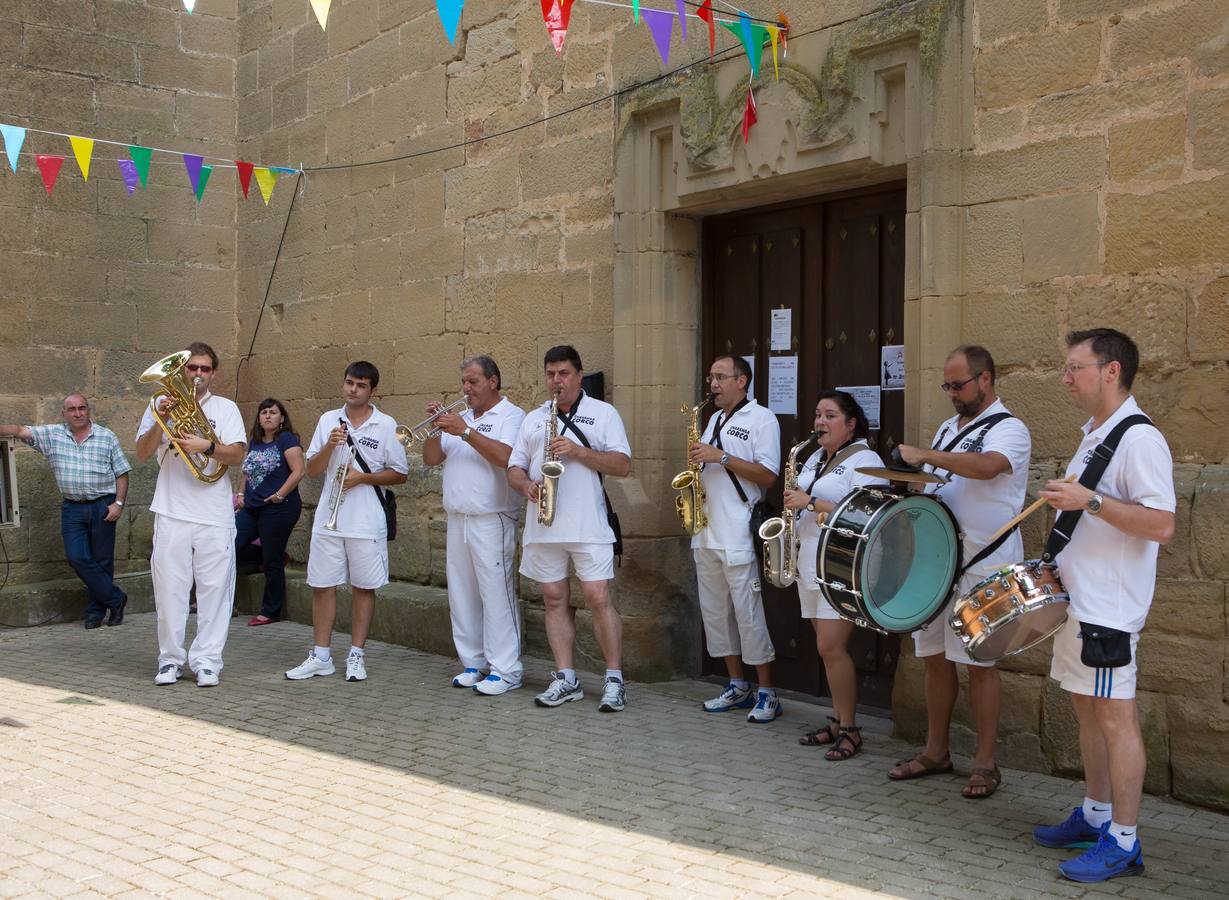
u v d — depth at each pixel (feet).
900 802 15.53
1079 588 12.77
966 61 18.02
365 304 30.68
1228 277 15.37
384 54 29.91
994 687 15.66
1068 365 13.16
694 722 19.86
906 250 18.72
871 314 20.81
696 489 20.04
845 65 19.38
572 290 24.91
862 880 12.81
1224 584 15.03
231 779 16.61
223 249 35.55
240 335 35.58
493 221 26.81
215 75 35.37
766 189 21.24
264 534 30.37
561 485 20.52
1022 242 17.44
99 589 30.14
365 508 22.99
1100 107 16.62
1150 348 16.12
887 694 20.57
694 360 23.48
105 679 23.57
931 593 14.90
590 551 20.45
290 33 33.27
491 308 26.89
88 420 30.35
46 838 14.16
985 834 14.29
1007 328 17.60
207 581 22.95
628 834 14.28
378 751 18.06
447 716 20.25
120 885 12.66
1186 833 14.30
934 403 18.10
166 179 34.60
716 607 20.51
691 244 23.36
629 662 22.99
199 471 22.43
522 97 26.03
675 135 22.34
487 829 14.48
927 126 18.20
